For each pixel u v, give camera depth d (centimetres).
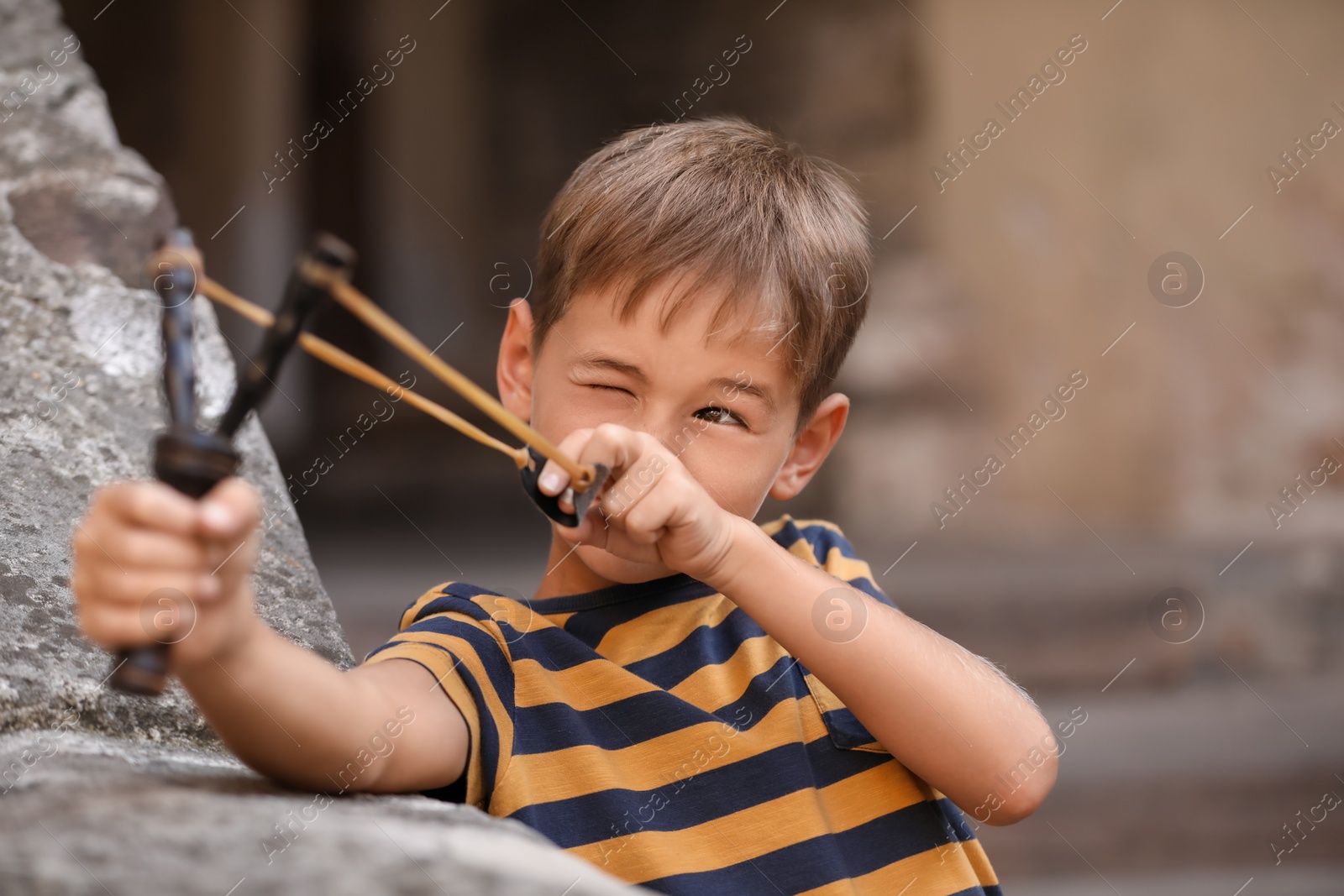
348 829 68
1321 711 436
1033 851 363
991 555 588
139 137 866
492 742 101
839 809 111
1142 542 620
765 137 135
